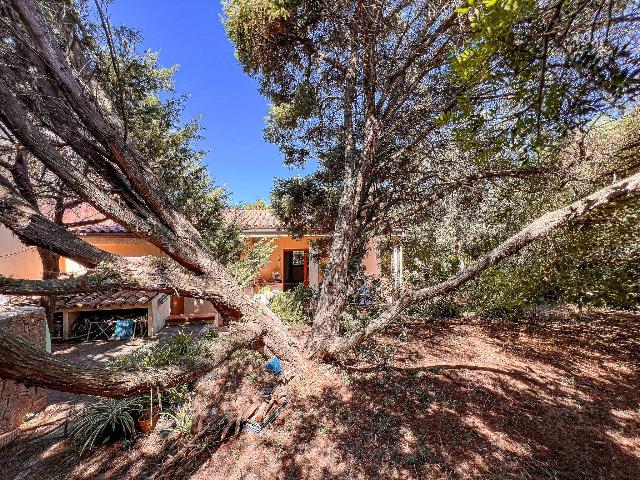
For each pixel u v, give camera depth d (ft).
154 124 22.68
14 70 11.34
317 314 18.72
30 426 15.14
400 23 18.56
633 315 26.16
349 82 21.98
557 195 19.85
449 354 20.25
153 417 13.99
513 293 24.89
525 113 7.70
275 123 25.70
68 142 12.62
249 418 13.88
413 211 23.20
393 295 28.14
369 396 15.10
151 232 12.54
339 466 11.09
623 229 19.07
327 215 29.09
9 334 7.02
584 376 17.17
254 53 19.79
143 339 28.09
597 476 10.30
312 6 18.66
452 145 19.56
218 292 14.10
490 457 11.21
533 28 6.14
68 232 10.75
